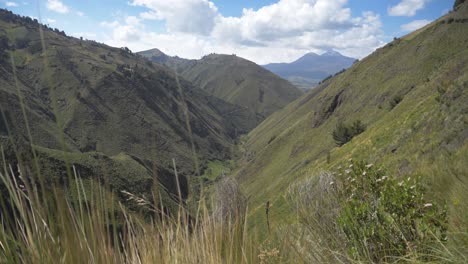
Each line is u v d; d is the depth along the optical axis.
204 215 1.82
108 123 111.88
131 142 106.50
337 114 79.12
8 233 0.98
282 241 2.14
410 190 2.96
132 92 127.94
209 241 1.80
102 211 1.20
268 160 90.00
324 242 2.45
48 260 1.02
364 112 68.81
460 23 64.25
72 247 1.09
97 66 138.75
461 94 18.81
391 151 22.78
